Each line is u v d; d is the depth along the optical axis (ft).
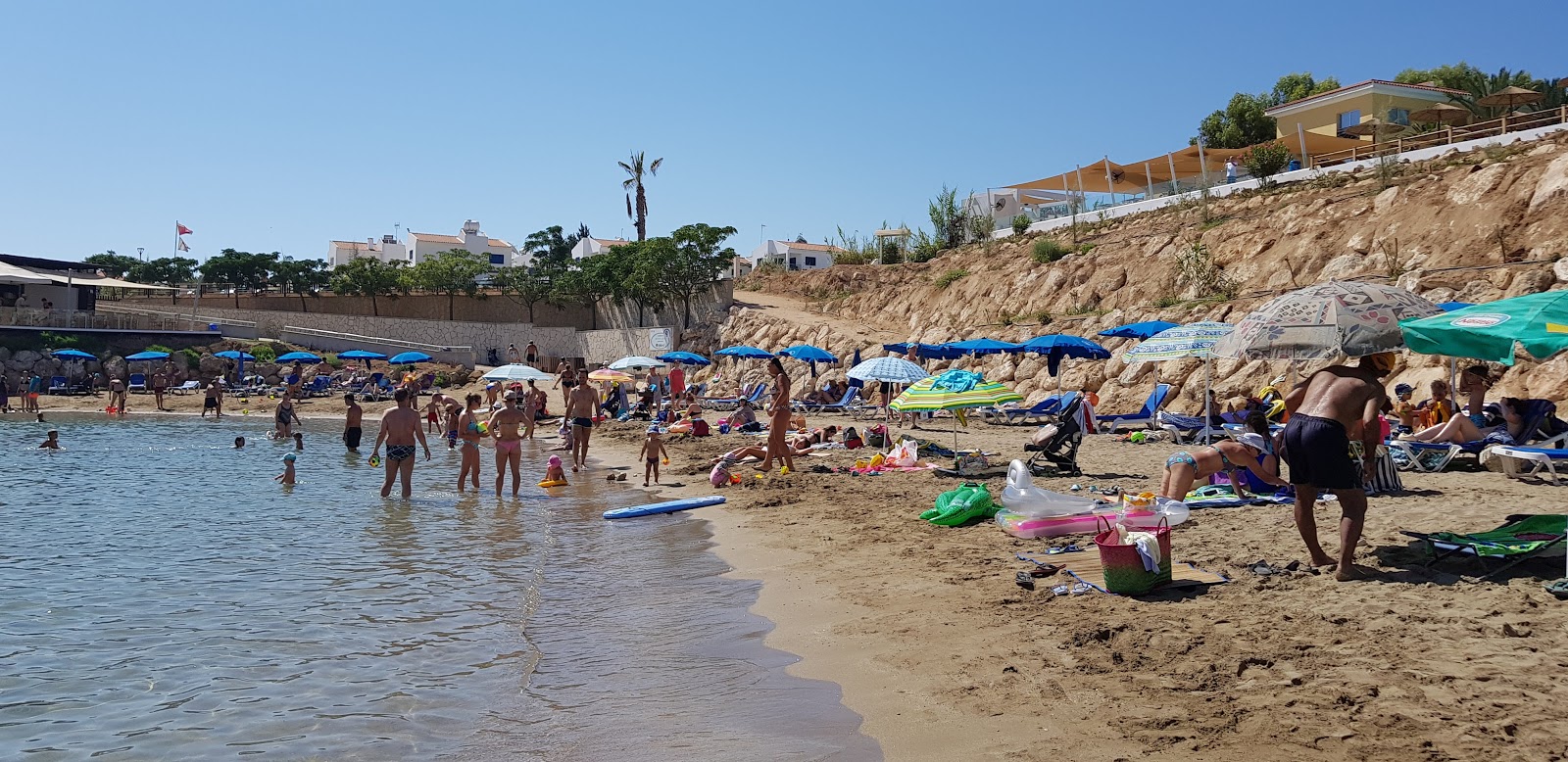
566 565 31.91
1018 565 27.37
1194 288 100.48
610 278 177.37
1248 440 34.65
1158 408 72.69
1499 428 42.06
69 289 177.27
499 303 197.88
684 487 52.65
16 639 22.99
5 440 88.12
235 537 37.76
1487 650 17.08
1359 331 22.49
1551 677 15.65
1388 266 82.43
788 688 18.70
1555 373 58.90
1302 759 13.44
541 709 17.93
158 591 28.22
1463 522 27.73
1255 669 17.25
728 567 30.96
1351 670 16.67
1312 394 23.00
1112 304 110.42
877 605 24.49
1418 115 127.34
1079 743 14.70
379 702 18.42
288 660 21.25
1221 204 122.62
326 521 41.91
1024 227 152.97
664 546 35.32
